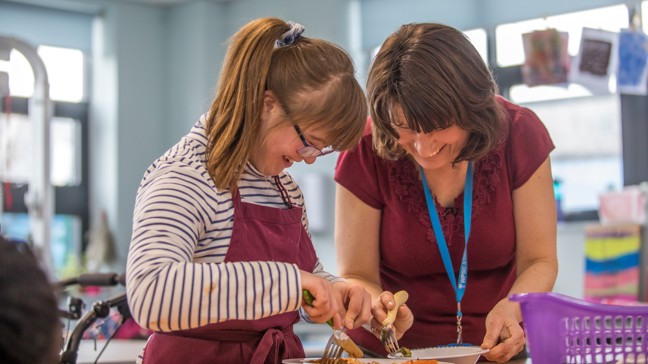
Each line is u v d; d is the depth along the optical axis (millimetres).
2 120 4559
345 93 1583
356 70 1700
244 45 1614
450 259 2154
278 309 1424
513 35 6332
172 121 8227
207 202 1552
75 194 8102
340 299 1557
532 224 2143
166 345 1641
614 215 5449
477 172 2145
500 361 1911
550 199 2158
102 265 7711
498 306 2008
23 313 951
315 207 7188
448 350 1896
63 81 8008
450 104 1803
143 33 8180
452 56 1843
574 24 5961
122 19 8055
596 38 4867
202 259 1578
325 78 1576
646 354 1396
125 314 2273
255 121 1584
